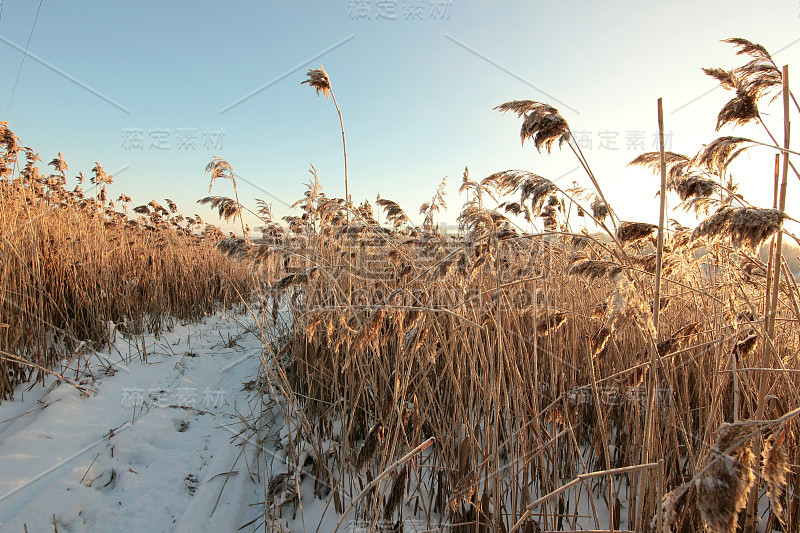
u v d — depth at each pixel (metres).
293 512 2.81
